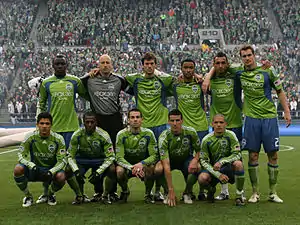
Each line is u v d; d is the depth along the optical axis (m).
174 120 5.19
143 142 5.27
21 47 27.62
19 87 24.16
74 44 28.78
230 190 6.02
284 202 5.13
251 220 4.24
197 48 28.78
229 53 27.47
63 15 30.66
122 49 28.14
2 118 23.98
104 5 32.03
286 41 29.02
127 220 4.29
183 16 30.86
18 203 5.26
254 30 29.27
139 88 5.71
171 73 25.88
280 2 31.89
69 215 4.55
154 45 28.58
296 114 22.77
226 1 31.88
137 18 30.84
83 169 5.34
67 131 5.56
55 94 5.57
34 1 32.44
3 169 8.58
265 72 5.31
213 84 5.62
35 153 5.19
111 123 5.71
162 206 4.98
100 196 5.46
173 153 5.36
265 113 5.31
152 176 5.20
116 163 5.32
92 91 5.69
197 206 4.96
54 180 5.08
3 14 30.61
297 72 26.50
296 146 13.09
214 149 5.23
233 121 5.59
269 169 5.29
